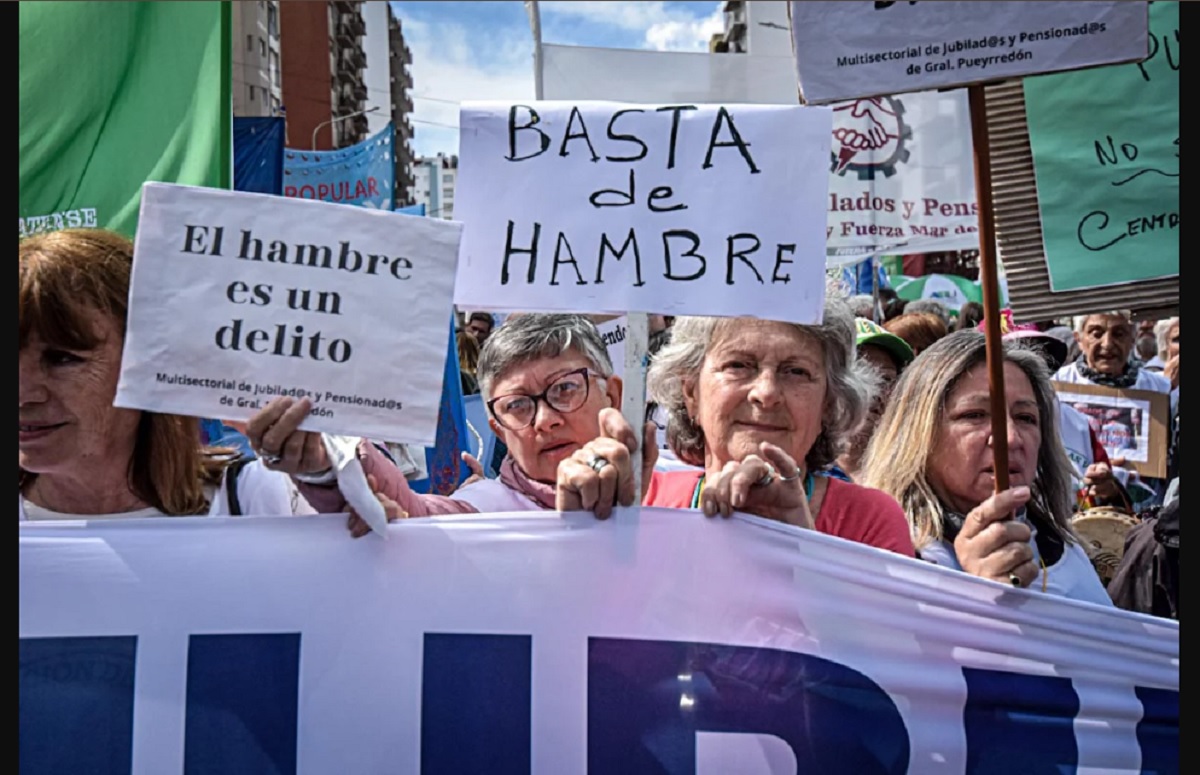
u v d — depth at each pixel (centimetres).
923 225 580
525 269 212
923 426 260
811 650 211
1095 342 520
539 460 252
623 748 211
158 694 210
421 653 212
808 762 210
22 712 208
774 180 209
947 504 260
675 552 213
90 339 203
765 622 212
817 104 229
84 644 210
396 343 198
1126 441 502
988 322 220
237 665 211
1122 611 213
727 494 212
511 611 212
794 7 228
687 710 211
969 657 212
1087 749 212
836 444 247
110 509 218
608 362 260
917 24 225
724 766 210
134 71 319
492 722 211
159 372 194
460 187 214
